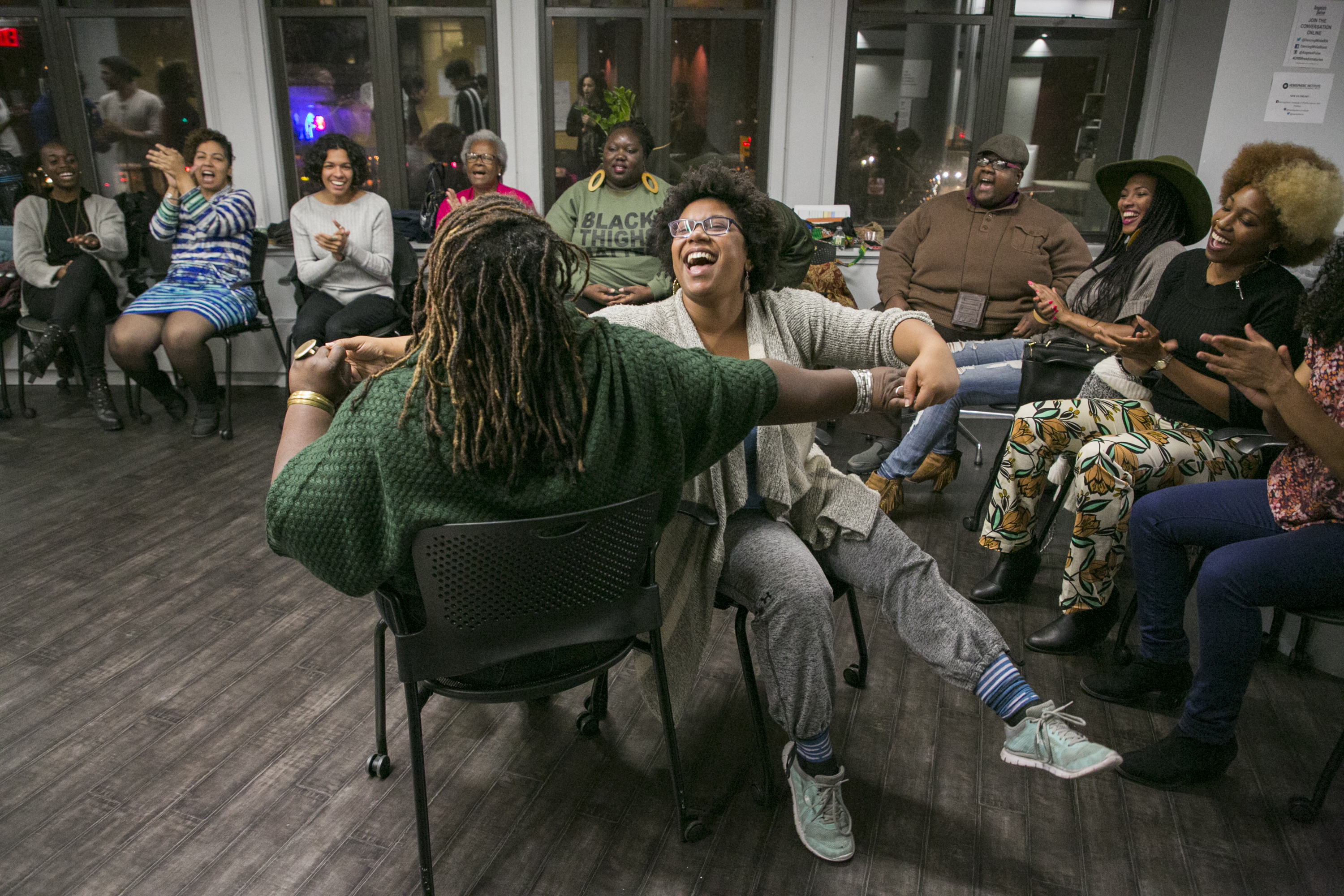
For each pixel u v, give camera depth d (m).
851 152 4.70
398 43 4.54
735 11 4.48
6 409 4.10
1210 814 1.70
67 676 2.11
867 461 3.43
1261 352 1.53
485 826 1.66
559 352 1.13
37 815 1.67
